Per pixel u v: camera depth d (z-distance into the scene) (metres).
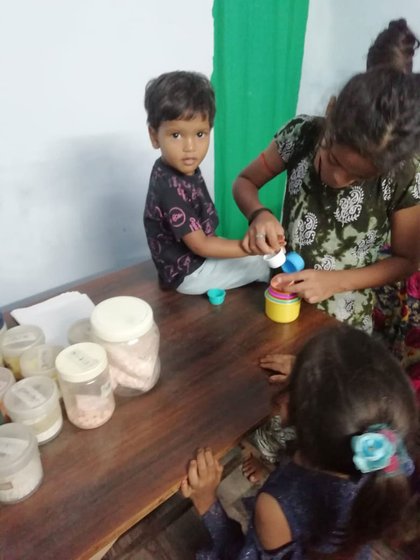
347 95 0.65
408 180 0.80
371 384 0.49
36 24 0.89
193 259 0.93
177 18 1.12
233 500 1.15
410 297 1.23
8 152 0.96
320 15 1.59
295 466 0.59
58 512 0.52
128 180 1.20
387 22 1.51
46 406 0.59
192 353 0.78
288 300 0.85
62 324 0.83
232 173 1.52
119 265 1.31
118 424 0.64
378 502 0.51
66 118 1.02
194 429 0.63
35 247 1.10
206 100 0.81
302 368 0.53
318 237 0.93
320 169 0.87
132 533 1.03
